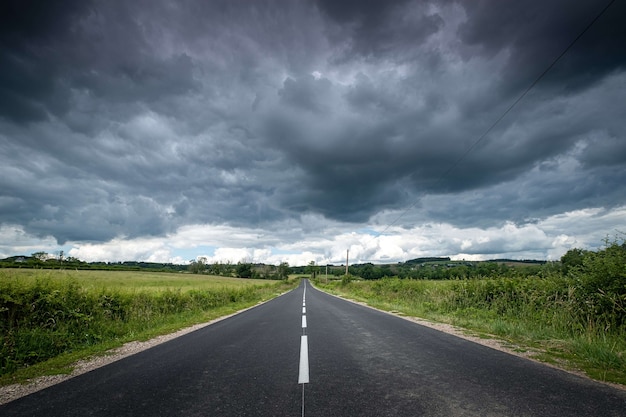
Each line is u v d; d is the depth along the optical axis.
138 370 5.59
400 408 3.55
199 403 3.89
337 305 19.30
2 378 5.63
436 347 6.74
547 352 6.18
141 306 14.12
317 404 3.74
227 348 7.22
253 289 35.47
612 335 7.53
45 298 9.56
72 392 4.49
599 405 3.50
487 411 3.40
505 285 13.53
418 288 23.27
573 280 10.02
